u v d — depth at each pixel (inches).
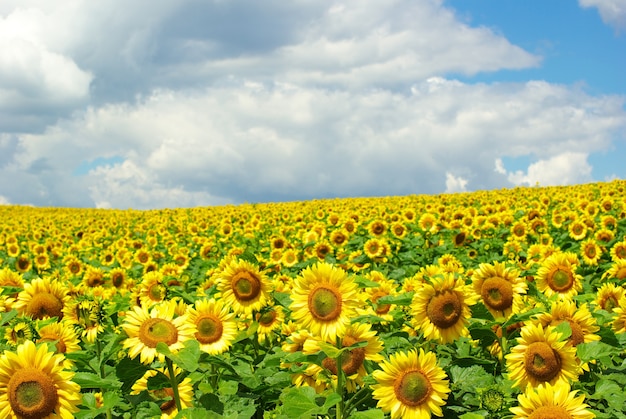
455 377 124.4
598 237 299.9
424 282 138.2
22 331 129.4
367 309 140.4
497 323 132.3
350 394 121.0
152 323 110.9
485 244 318.3
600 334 123.8
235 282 142.5
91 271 249.6
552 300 139.2
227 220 511.8
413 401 108.9
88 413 109.4
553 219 384.2
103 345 139.8
